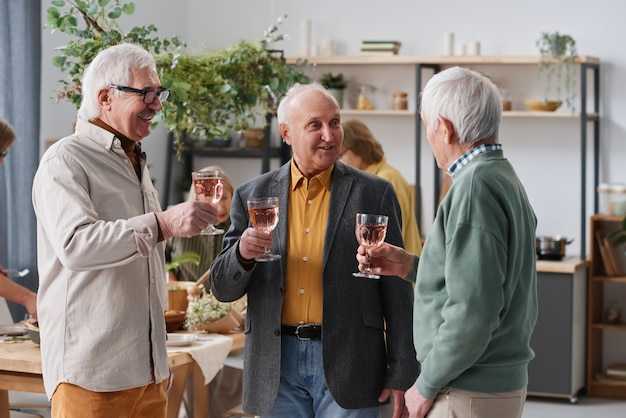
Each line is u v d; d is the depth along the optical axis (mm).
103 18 3855
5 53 5758
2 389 3721
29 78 5883
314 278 3086
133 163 3062
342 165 3197
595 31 6828
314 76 7387
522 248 2662
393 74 7297
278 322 3082
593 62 6645
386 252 2967
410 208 5094
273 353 3086
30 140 5902
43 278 2908
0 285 3922
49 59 6348
